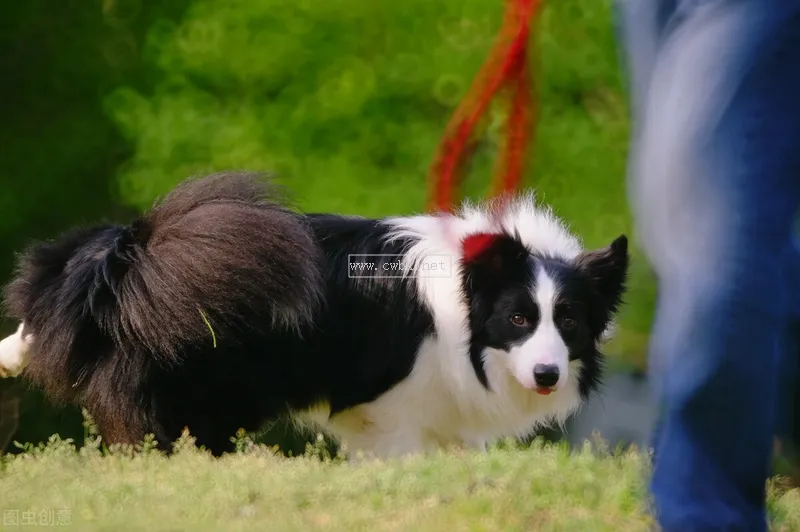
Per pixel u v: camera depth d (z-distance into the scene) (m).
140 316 9.78
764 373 5.60
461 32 17.23
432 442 11.04
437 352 10.70
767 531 6.00
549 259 10.68
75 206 18.64
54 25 18.31
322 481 7.73
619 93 17.25
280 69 17.66
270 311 10.15
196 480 7.80
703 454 5.73
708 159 5.56
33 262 10.47
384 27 17.50
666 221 5.76
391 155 17.75
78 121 18.36
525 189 13.52
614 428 17.22
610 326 11.02
